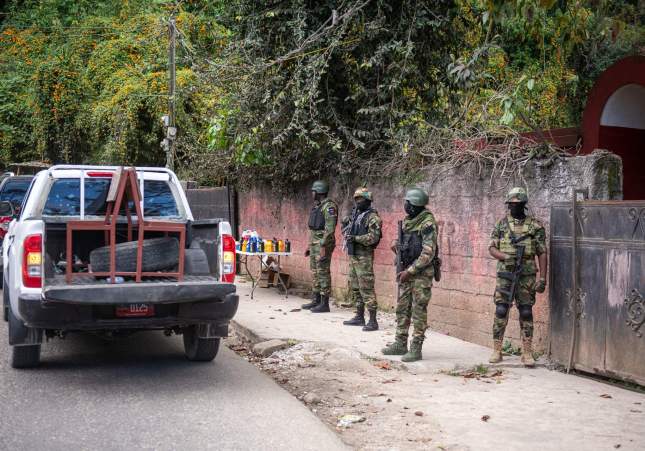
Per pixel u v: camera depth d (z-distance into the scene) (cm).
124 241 764
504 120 747
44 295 591
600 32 785
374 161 1074
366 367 716
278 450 468
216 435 498
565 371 691
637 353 610
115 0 3591
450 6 1112
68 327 625
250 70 1137
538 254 692
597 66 1281
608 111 976
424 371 700
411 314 750
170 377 677
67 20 3747
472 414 554
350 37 1129
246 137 1186
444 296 898
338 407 584
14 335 657
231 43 1215
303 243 1308
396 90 1109
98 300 602
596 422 529
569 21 816
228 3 1259
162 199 791
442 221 899
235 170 1544
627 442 484
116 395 605
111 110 2597
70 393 609
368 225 888
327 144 1162
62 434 494
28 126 3312
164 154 2566
